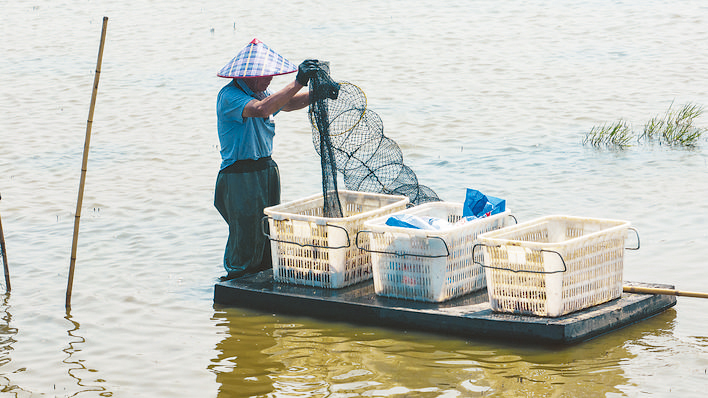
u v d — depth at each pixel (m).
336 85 13.30
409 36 38.12
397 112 26.06
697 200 17.02
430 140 22.98
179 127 25.55
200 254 15.47
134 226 17.08
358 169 15.02
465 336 11.66
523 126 23.91
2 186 20.12
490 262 11.63
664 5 41.22
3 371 11.11
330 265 12.88
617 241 11.95
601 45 34.34
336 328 12.23
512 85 28.92
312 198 13.97
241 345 11.74
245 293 13.12
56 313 12.98
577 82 28.83
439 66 32.31
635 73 29.58
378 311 12.17
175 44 38.72
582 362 10.72
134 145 23.66
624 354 10.93
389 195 13.73
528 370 10.55
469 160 20.95
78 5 50.03
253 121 13.70
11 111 28.14
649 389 9.95
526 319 11.36
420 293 12.27
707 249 14.47
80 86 31.48
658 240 14.99
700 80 28.09
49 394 10.45
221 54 36.34
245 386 10.52
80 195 13.24
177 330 12.31
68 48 38.53
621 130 22.75
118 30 42.47
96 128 25.70
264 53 13.61
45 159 22.48
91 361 11.37
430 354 11.17
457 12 43.06
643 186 18.12
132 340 12.00
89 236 16.53
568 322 11.14
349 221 12.83
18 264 15.13
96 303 13.35
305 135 24.03
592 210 16.77
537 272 11.27
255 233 13.99
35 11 48.56
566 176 19.19
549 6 43.16
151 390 10.50
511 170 19.94
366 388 10.28
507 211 12.94
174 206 18.30
